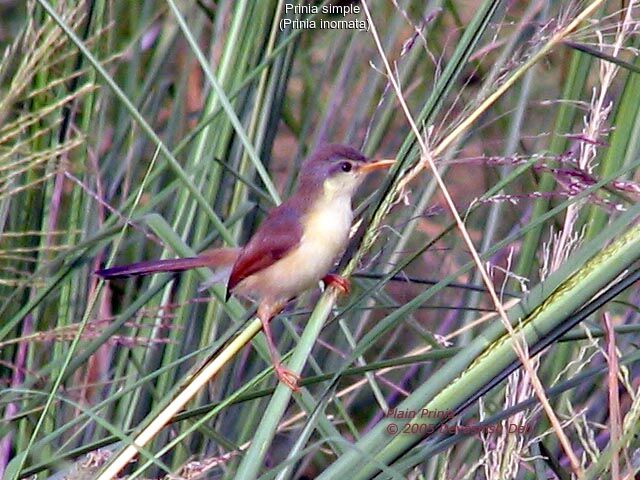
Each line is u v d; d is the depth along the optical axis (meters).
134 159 10.98
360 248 7.75
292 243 8.35
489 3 7.41
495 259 11.50
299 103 13.77
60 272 8.95
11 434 9.70
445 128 7.61
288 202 8.66
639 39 8.84
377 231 7.71
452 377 6.73
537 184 10.45
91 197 9.98
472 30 7.43
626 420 6.67
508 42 8.61
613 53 8.23
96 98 9.84
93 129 9.92
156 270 8.58
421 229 13.22
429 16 8.81
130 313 8.67
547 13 9.48
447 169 10.08
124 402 9.66
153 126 11.18
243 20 9.73
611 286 6.95
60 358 8.80
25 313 8.79
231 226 9.56
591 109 7.95
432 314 13.27
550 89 12.11
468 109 7.50
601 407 9.76
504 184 7.35
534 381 6.43
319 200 8.51
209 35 12.88
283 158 13.61
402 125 12.59
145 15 11.15
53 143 9.67
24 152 8.91
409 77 10.47
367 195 12.53
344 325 8.87
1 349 9.70
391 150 12.61
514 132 10.12
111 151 10.59
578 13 7.46
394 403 11.66
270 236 8.41
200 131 9.57
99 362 10.27
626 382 7.01
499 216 10.29
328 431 7.44
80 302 9.96
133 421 9.75
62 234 10.26
